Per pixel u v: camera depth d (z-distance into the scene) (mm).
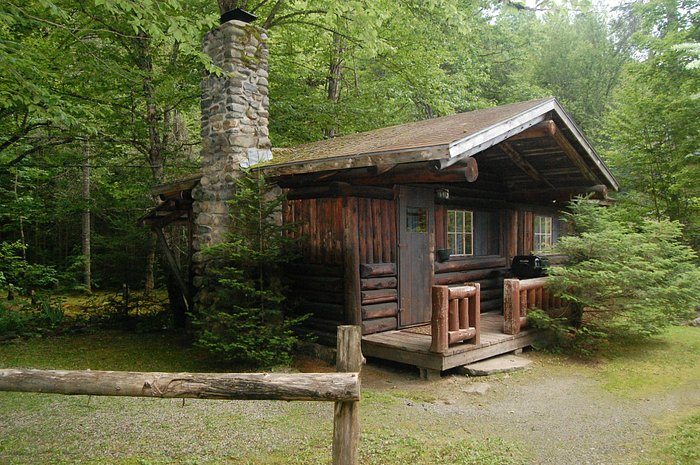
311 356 7238
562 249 7703
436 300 5926
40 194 13281
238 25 7758
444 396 5465
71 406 4992
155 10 6156
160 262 11469
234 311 6652
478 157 8773
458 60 15680
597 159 8227
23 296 11406
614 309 7211
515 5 9734
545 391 5652
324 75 14414
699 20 11789
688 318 8117
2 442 4027
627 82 16906
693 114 11180
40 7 8398
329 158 6102
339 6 8586
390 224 7379
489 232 9391
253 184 6633
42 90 5816
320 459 3691
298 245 7508
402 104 15844
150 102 10828
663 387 5816
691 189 11516
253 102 7914
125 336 8742
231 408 4957
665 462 3791
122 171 12789
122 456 3756
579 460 3850
